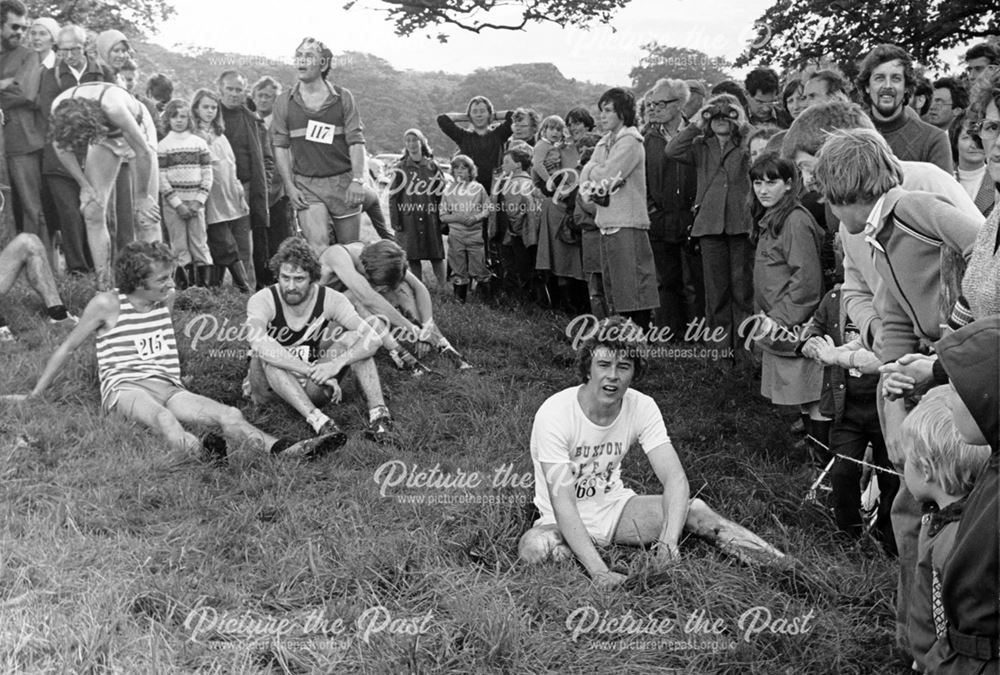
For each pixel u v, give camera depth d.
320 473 5.81
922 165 4.37
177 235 9.68
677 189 9.30
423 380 7.52
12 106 8.69
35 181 8.87
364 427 6.70
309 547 4.72
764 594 4.50
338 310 6.71
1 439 5.70
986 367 2.83
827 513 5.51
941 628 3.19
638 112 10.26
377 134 21.62
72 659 3.72
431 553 4.79
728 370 8.21
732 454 6.39
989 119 4.73
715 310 8.64
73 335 6.40
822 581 4.62
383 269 7.79
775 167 6.21
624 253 8.45
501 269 11.33
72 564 4.48
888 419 4.28
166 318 6.61
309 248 6.64
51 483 5.28
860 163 4.10
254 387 6.84
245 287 10.19
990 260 3.57
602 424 4.90
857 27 12.95
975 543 2.82
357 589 4.47
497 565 4.67
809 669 4.07
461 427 6.72
